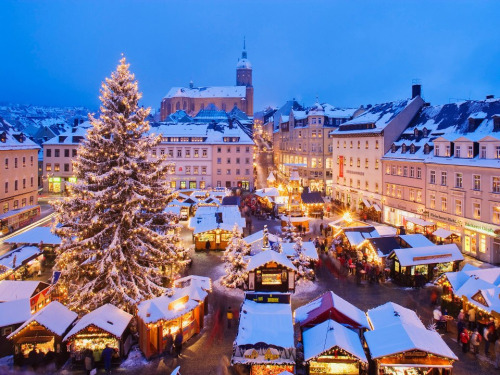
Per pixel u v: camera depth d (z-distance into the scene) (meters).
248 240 40.69
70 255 27.30
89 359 21.95
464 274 28.45
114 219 28.28
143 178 28.41
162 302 24.75
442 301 28.97
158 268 29.72
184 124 96.62
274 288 33.56
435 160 50.16
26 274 36.78
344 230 43.91
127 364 23.02
